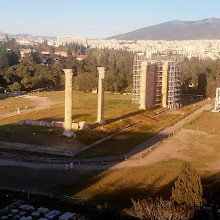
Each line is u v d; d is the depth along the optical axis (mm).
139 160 58000
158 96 116125
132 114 95562
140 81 115125
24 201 40219
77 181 47281
